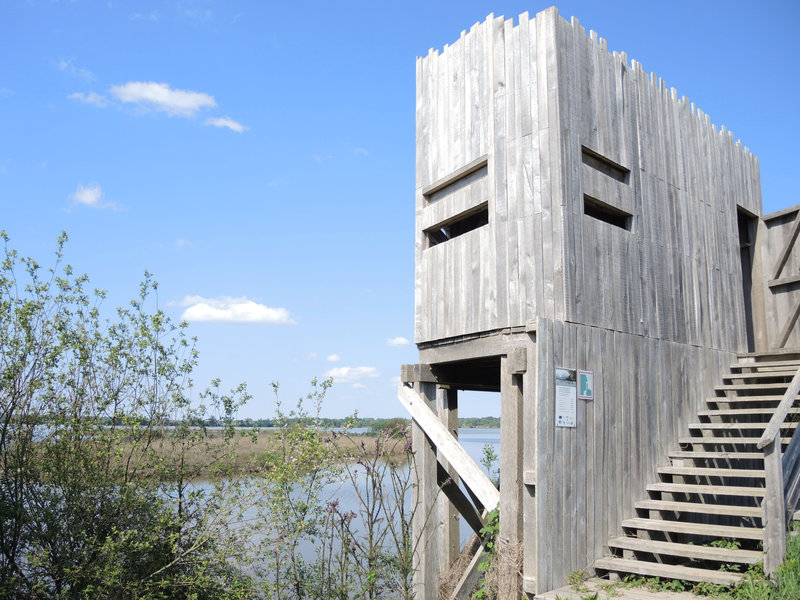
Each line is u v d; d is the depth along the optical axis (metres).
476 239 8.91
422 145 10.35
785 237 11.96
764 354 10.64
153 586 7.22
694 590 6.27
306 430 8.14
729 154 11.73
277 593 7.66
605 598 6.33
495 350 8.38
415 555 8.86
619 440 8.06
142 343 7.57
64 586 6.93
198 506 7.77
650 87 9.88
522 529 7.34
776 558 5.93
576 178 8.09
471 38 9.48
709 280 10.48
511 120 8.59
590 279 8.02
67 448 7.14
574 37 8.52
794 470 6.84
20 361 7.06
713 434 9.60
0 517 6.86
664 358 9.12
